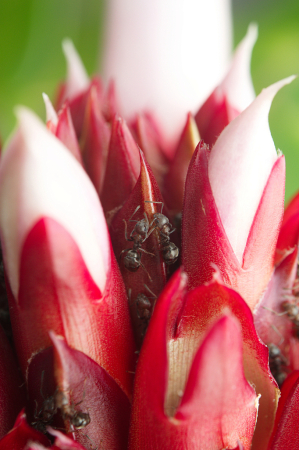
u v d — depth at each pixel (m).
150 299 0.14
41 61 0.25
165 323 0.13
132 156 0.15
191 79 0.19
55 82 0.25
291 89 0.26
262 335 0.14
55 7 0.24
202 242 0.14
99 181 0.16
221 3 0.19
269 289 0.14
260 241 0.14
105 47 0.19
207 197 0.13
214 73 0.19
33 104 0.25
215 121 0.15
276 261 0.15
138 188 0.14
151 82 0.19
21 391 0.14
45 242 0.13
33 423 0.14
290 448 0.14
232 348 0.12
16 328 0.13
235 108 0.16
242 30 0.26
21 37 0.24
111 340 0.13
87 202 0.13
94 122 0.16
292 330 0.15
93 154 0.16
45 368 0.13
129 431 0.13
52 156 0.12
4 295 0.15
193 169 0.14
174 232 0.14
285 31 0.26
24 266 0.13
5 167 0.12
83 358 0.13
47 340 0.13
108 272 0.13
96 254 0.13
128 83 0.19
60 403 0.13
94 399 0.13
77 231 0.13
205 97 0.19
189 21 0.19
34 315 0.13
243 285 0.14
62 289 0.13
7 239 0.13
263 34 0.26
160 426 0.13
